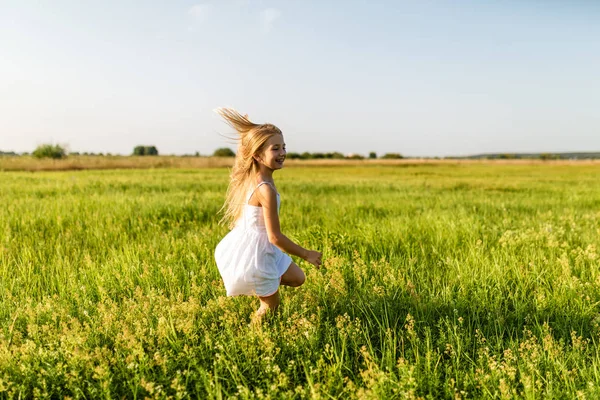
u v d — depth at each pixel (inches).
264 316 124.3
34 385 94.2
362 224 239.8
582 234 227.1
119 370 99.3
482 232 229.5
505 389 87.5
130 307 126.5
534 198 444.1
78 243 210.4
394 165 2982.3
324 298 139.3
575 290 141.9
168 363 99.2
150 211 290.4
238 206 125.4
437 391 92.7
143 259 179.8
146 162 1977.1
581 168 2132.1
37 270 169.9
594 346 107.8
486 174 1359.5
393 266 174.4
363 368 101.9
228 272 121.9
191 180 698.2
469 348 112.8
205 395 91.4
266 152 117.7
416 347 106.9
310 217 291.4
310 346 108.5
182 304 127.6
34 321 122.7
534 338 107.9
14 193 423.5
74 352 97.6
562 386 94.1
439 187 633.0
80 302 137.3
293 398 88.9
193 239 214.4
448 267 173.2
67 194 406.3
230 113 122.0
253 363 102.9
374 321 127.3
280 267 126.8
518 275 157.2
